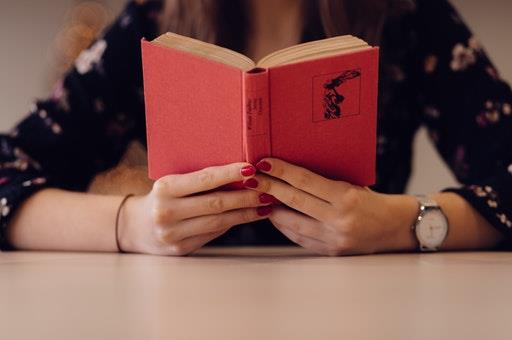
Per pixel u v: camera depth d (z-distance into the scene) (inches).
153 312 21.4
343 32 54.6
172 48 37.5
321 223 39.9
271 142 36.9
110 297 24.7
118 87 57.8
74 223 45.3
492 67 56.0
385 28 56.2
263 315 20.7
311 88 36.5
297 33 55.7
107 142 58.7
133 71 58.1
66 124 55.9
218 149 37.9
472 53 55.7
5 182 49.0
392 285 27.6
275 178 38.2
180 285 27.8
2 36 128.8
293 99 36.3
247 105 35.7
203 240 41.0
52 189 48.4
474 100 54.5
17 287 27.7
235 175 37.3
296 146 37.4
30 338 17.8
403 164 59.5
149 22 58.0
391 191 58.6
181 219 40.2
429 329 18.4
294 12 55.2
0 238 46.7
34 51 128.5
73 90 56.9
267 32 55.9
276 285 27.7
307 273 31.9
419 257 40.1
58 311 21.9
